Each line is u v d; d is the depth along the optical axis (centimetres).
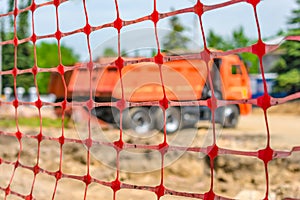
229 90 1062
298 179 622
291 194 564
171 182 637
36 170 370
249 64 1282
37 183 589
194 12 265
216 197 251
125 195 547
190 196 261
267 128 236
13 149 867
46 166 741
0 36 1008
